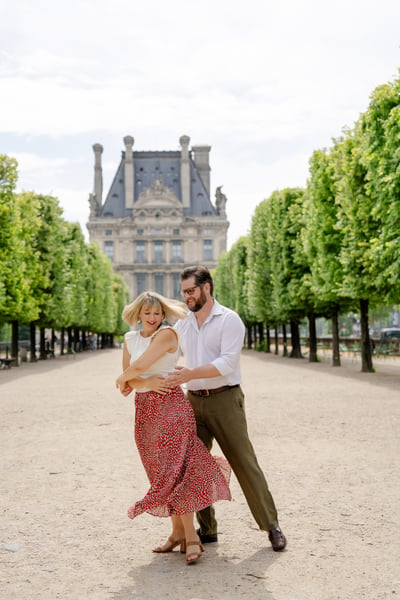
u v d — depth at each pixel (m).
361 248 25.27
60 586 4.92
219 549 5.80
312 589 4.80
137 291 152.50
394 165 20.06
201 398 5.92
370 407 15.94
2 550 5.77
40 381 26.41
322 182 29.12
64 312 45.91
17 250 34.16
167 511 5.43
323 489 7.86
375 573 5.11
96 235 153.50
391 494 7.59
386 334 52.00
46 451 10.61
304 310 40.44
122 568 5.32
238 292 66.00
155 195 153.00
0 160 33.00
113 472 8.96
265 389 20.95
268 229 41.66
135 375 5.52
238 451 5.86
